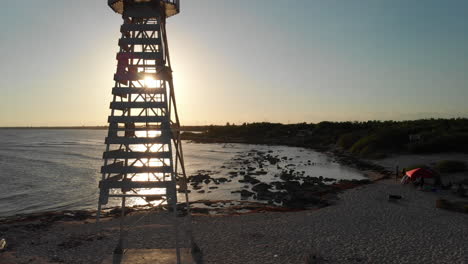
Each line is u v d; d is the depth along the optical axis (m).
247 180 38.38
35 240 16.91
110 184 12.02
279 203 26.83
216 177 41.91
